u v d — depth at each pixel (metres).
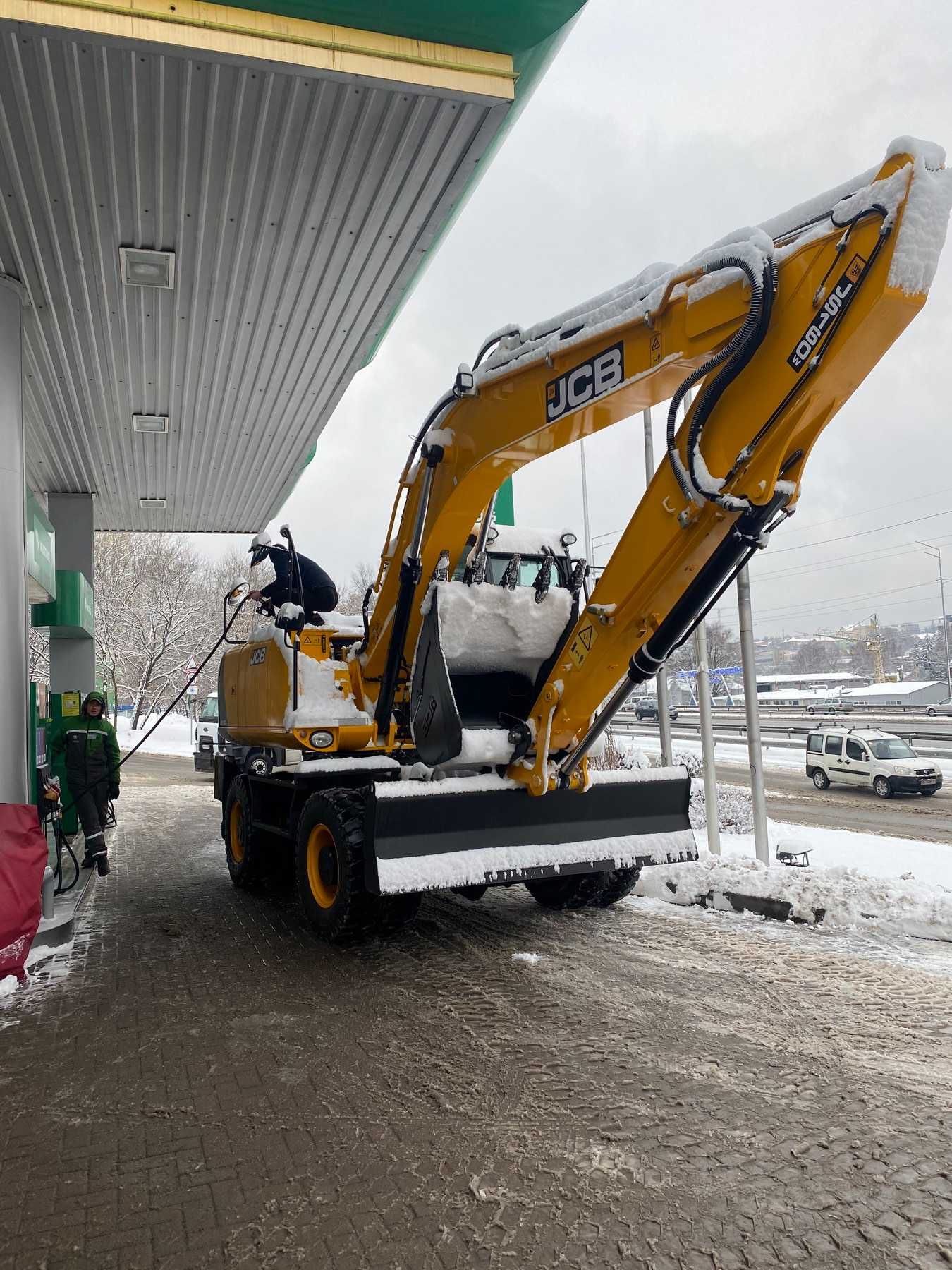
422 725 5.55
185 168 5.54
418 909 6.56
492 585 5.68
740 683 89.75
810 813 16.27
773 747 32.50
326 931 5.71
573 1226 2.62
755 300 3.45
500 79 5.09
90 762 8.05
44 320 7.51
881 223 3.24
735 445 3.83
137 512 14.27
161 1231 2.64
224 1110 3.45
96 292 7.06
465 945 5.69
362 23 4.83
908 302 3.29
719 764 26.31
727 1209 2.69
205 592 45.12
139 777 21.77
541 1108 3.39
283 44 4.69
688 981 4.89
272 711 6.65
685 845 6.04
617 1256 2.48
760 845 8.30
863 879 6.38
